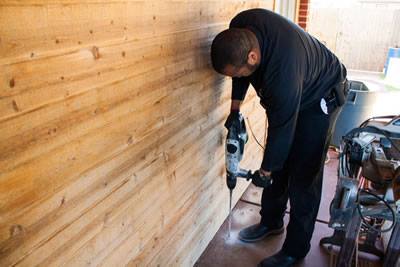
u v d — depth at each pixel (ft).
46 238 3.08
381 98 11.86
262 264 6.37
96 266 3.81
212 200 6.85
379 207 4.61
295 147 5.70
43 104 2.80
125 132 3.88
